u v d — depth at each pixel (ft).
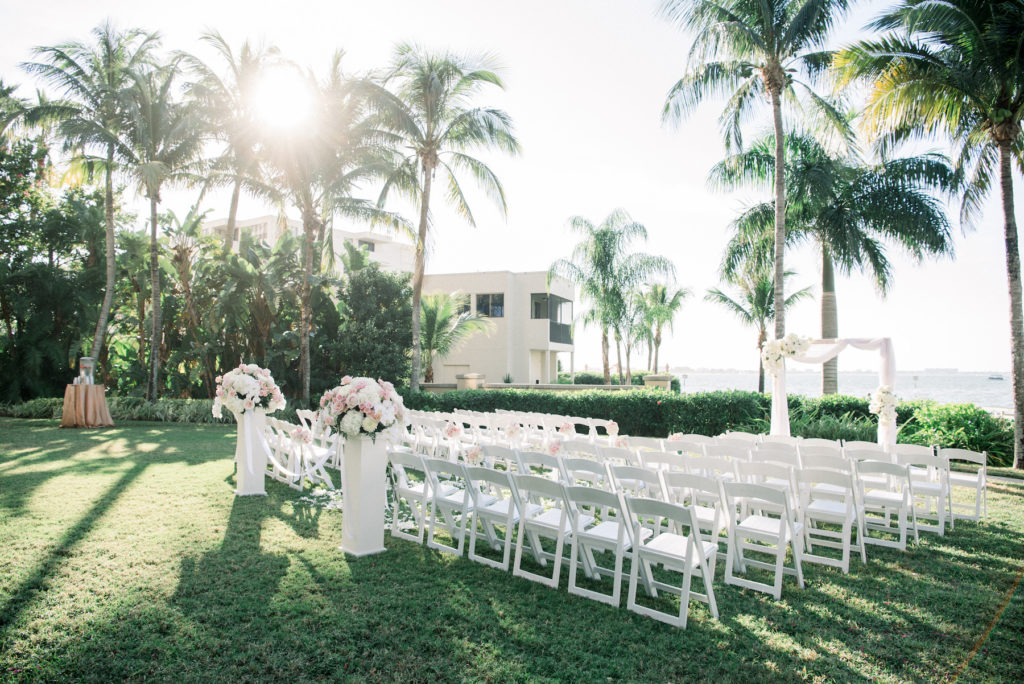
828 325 49.62
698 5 38.45
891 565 15.81
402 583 13.61
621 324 66.23
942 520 18.69
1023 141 33.47
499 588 13.48
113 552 15.14
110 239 50.26
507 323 79.56
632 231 65.16
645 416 44.91
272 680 9.46
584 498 12.93
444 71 47.21
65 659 9.95
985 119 32.24
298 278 55.36
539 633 11.25
